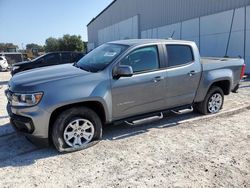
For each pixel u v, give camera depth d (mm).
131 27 32781
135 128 5863
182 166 4160
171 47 5742
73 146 4719
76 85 4574
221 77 6539
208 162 4277
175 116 6668
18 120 4465
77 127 4723
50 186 3686
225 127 5871
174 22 22500
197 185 3650
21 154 4684
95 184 3715
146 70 5324
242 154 4551
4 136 5582
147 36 28266
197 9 19297
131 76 5094
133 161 4344
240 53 15711
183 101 5992
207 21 18297
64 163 4312
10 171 4105
